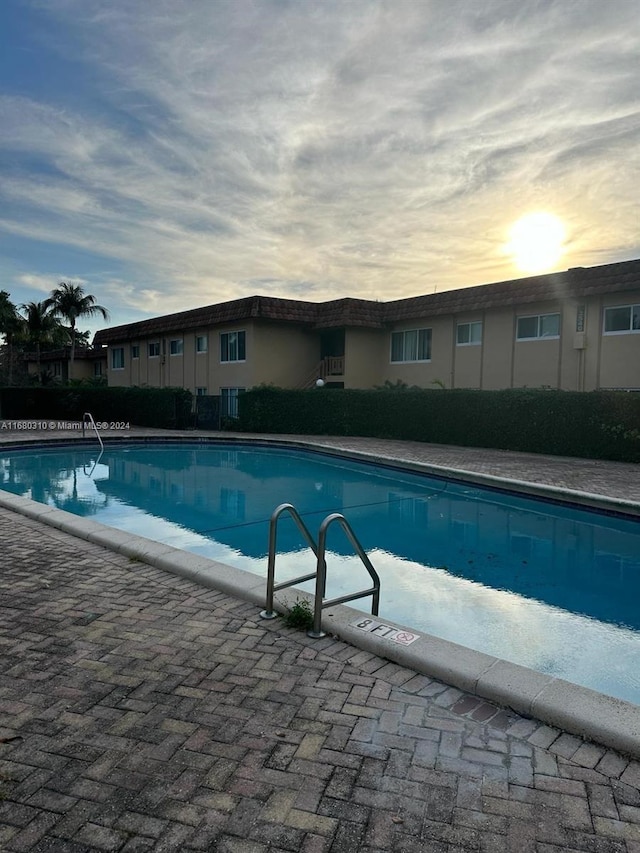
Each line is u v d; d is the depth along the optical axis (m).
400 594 5.62
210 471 14.33
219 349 25.42
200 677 3.08
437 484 12.23
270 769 2.33
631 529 8.36
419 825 2.03
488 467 12.70
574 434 14.95
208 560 4.99
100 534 5.94
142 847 1.92
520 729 2.63
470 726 2.65
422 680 3.07
